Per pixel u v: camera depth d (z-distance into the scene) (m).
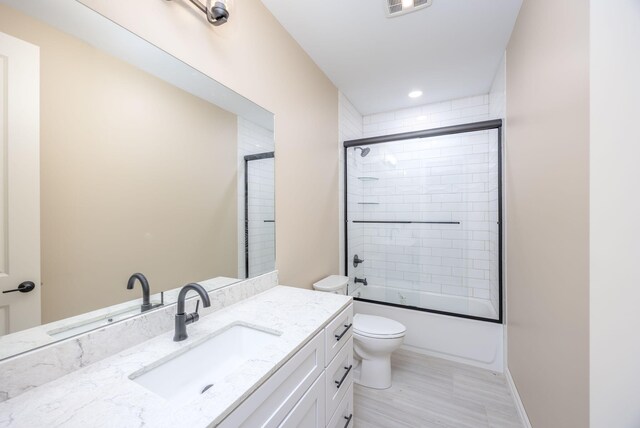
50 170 0.79
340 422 1.31
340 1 1.59
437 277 3.04
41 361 0.72
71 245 0.84
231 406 0.65
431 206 3.07
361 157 3.28
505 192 2.14
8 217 0.71
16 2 0.73
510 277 1.98
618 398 0.84
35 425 0.58
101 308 0.90
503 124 2.19
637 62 0.82
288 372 0.88
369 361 2.01
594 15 0.86
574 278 0.97
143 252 1.04
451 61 2.24
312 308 1.31
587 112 0.88
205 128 1.29
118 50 0.95
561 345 1.08
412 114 3.22
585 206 0.89
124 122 0.98
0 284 0.70
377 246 3.29
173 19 1.11
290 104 1.89
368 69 2.36
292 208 1.92
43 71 0.78
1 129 0.70
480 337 2.28
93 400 0.66
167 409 0.63
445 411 1.74
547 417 1.25
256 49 1.57
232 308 1.31
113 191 0.95
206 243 1.30
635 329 0.82
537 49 1.35
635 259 0.82
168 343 0.96
